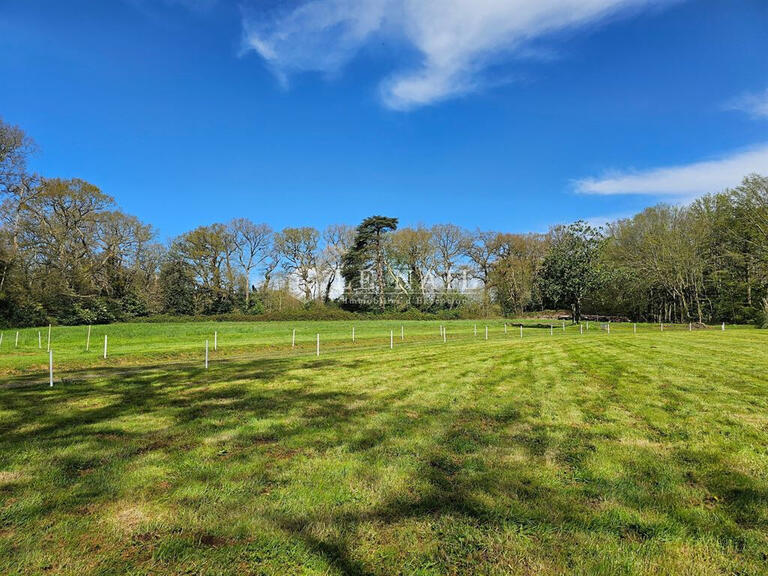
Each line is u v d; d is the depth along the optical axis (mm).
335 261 61719
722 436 5520
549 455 4891
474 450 5074
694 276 43875
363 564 2932
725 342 19422
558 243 46281
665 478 4246
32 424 6227
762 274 36719
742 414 6598
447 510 3637
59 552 3029
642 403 7375
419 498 3861
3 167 32812
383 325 40094
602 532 3309
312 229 59594
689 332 28562
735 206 38844
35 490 4004
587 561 2953
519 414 6727
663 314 52562
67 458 4828
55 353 20219
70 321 38469
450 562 2949
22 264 35750
